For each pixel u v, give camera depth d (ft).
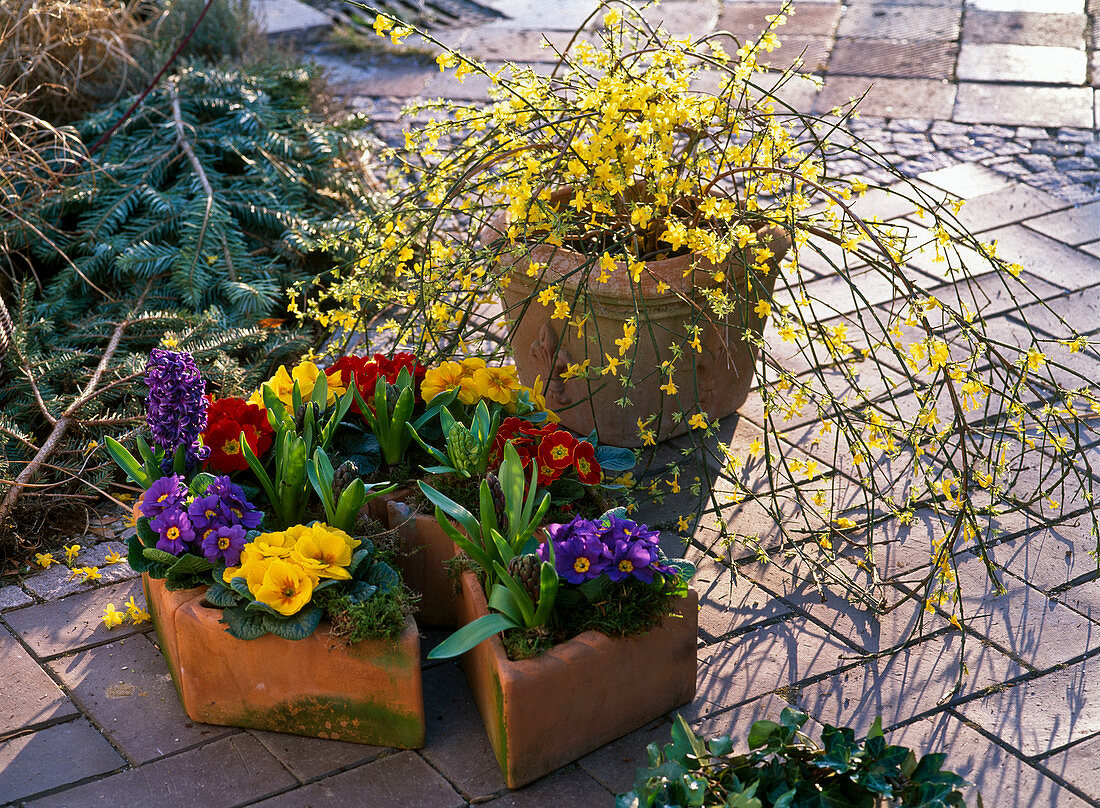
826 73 21.65
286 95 17.22
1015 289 14.14
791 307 14.01
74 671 8.59
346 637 7.41
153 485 7.88
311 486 8.53
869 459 9.36
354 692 7.63
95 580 9.62
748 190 10.05
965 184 16.97
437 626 9.04
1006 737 7.82
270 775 7.61
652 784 6.49
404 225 11.15
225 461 8.54
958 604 8.89
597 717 7.64
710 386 11.16
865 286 14.51
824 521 10.25
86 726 8.06
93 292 13.87
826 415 9.61
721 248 8.89
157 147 15.49
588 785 7.51
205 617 7.60
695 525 10.02
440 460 8.49
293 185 15.30
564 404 11.21
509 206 10.39
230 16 18.54
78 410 11.14
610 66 9.87
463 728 8.00
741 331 10.76
